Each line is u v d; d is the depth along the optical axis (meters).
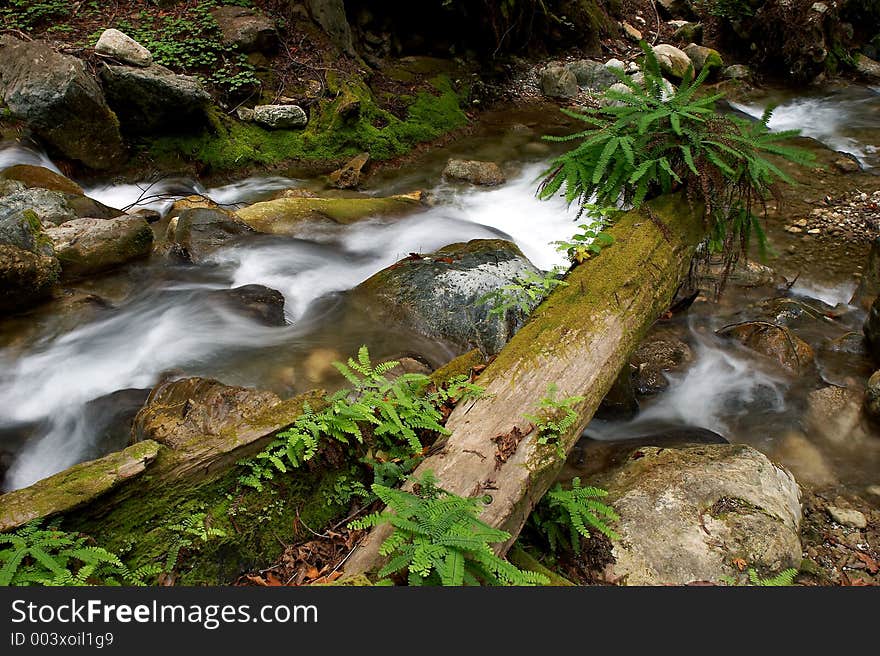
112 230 5.57
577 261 4.56
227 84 8.84
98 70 7.59
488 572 2.70
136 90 7.60
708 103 5.05
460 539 2.57
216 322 5.02
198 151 8.22
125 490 2.85
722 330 5.58
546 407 3.35
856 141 10.02
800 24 12.55
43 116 7.14
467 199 8.25
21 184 6.32
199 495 3.01
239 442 3.10
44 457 3.88
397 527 2.78
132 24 9.22
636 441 4.34
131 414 3.99
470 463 3.10
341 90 9.29
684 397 4.93
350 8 10.64
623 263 4.39
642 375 5.03
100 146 7.59
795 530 3.43
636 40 13.54
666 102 4.94
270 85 9.21
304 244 6.31
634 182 4.82
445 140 9.88
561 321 3.92
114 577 2.76
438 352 4.65
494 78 11.65
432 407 3.50
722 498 3.42
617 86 11.37
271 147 8.65
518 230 7.48
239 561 2.99
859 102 11.88
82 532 2.77
